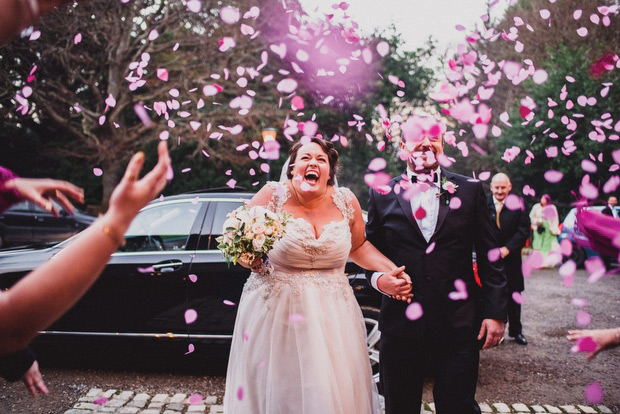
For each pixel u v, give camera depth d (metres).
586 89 12.66
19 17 0.48
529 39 15.06
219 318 3.61
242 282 3.61
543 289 8.20
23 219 10.25
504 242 4.73
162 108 2.41
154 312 3.68
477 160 17.69
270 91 14.45
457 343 2.17
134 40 13.24
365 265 2.36
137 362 4.14
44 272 0.53
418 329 2.16
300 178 2.18
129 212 0.57
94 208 14.57
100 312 3.74
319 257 2.17
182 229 3.83
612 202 6.62
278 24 11.83
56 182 0.73
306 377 1.99
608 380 3.91
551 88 13.38
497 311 2.12
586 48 13.80
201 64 12.90
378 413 2.28
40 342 3.77
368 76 14.13
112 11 12.42
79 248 0.54
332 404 1.96
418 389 2.28
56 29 11.68
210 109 13.86
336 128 16.00
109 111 13.45
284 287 2.14
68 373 3.85
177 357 4.26
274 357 2.05
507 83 15.61
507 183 4.69
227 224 2.13
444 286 2.17
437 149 2.12
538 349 4.77
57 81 12.43
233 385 2.20
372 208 2.40
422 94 15.75
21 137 15.66
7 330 0.52
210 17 12.39
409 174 2.30
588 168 1.50
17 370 1.18
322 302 2.15
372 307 3.59
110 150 13.48
